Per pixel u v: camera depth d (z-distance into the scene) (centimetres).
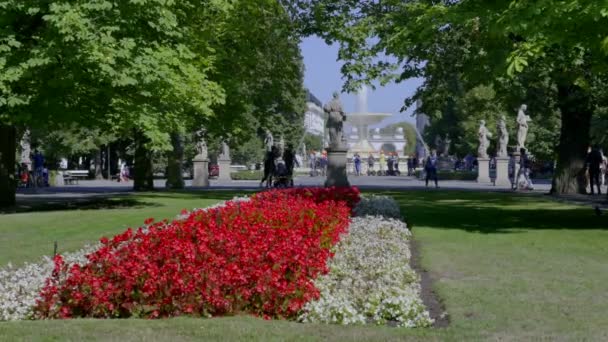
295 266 919
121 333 738
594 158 3381
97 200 2930
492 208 2458
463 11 1752
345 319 820
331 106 3491
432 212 2281
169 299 856
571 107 2838
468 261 1259
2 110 2281
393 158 7731
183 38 2600
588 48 1611
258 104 3919
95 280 867
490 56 1914
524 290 995
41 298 888
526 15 1527
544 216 2130
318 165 7881
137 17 2314
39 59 2100
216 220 1230
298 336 727
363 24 3134
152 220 1080
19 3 2130
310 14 3297
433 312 900
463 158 9181
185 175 7500
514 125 7300
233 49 3391
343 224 1544
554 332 763
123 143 7262
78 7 2111
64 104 2312
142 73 2244
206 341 705
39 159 5044
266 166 4322
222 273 872
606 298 943
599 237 1603
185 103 2591
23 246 1462
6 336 720
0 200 2575
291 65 3728
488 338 727
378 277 1043
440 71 3097
